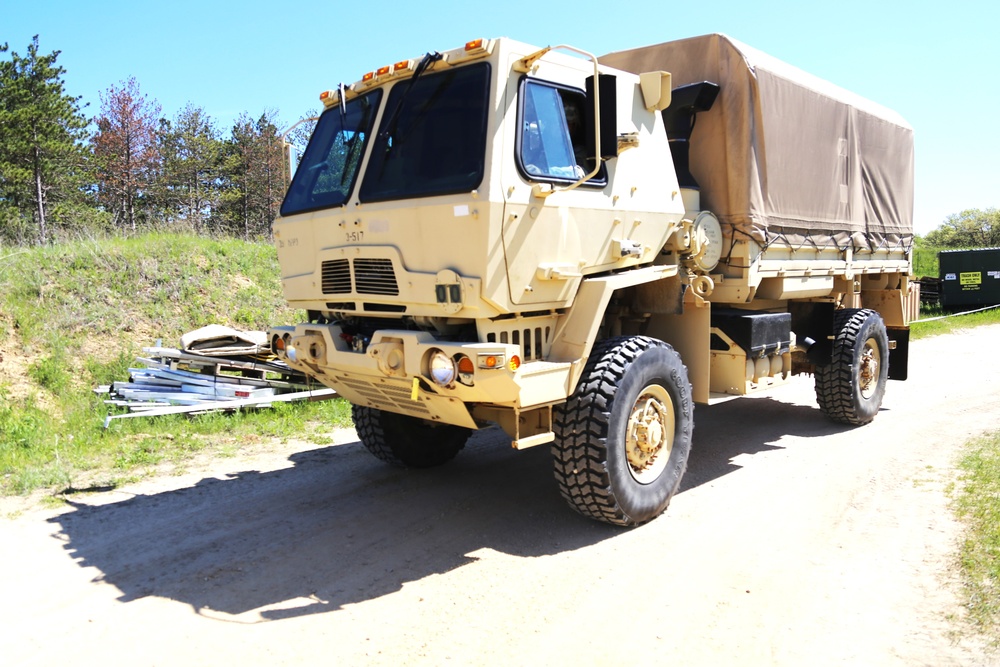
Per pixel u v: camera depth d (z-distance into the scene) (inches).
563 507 228.2
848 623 149.6
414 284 180.7
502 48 177.8
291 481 255.9
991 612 148.6
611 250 206.2
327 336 205.0
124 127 1373.0
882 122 350.9
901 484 238.8
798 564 179.6
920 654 136.6
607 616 156.9
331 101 221.6
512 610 160.9
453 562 187.3
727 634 147.4
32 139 1159.0
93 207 1339.8
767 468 265.4
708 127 258.7
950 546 184.2
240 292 450.9
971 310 971.9
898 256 381.4
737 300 258.4
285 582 175.9
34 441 285.4
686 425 223.1
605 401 194.5
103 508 227.5
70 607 162.7
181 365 349.1
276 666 139.1
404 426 260.8
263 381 358.3
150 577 178.2
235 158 1524.4
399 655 142.5
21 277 391.5
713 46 255.6
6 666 138.6
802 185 284.2
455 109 182.1
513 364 171.9
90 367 350.0
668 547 193.8
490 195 167.8
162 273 440.1
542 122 187.5
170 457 283.0
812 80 300.2
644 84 220.7
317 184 211.8
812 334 308.5
